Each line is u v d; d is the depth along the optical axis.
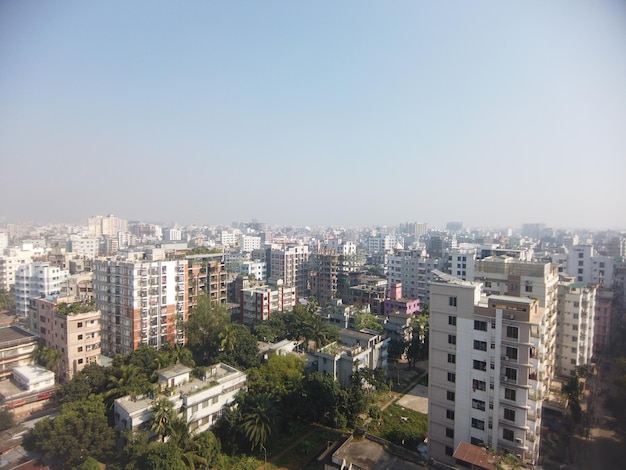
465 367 47.53
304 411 61.75
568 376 74.25
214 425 56.00
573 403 56.19
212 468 49.22
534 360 43.78
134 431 48.34
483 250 111.44
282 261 168.25
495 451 41.84
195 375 60.97
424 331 92.25
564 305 74.69
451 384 49.06
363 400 62.16
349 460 40.56
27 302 123.75
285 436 58.50
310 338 88.06
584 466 42.59
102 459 47.59
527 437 42.97
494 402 45.12
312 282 166.50
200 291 102.88
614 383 40.62
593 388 50.62
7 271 138.62
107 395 55.94
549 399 61.84
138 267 84.50
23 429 51.78
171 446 44.38
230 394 58.94
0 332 79.06
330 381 62.38
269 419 54.06
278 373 67.50
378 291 132.00
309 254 180.50
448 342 49.28
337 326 100.44
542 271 60.78
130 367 61.22
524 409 43.16
